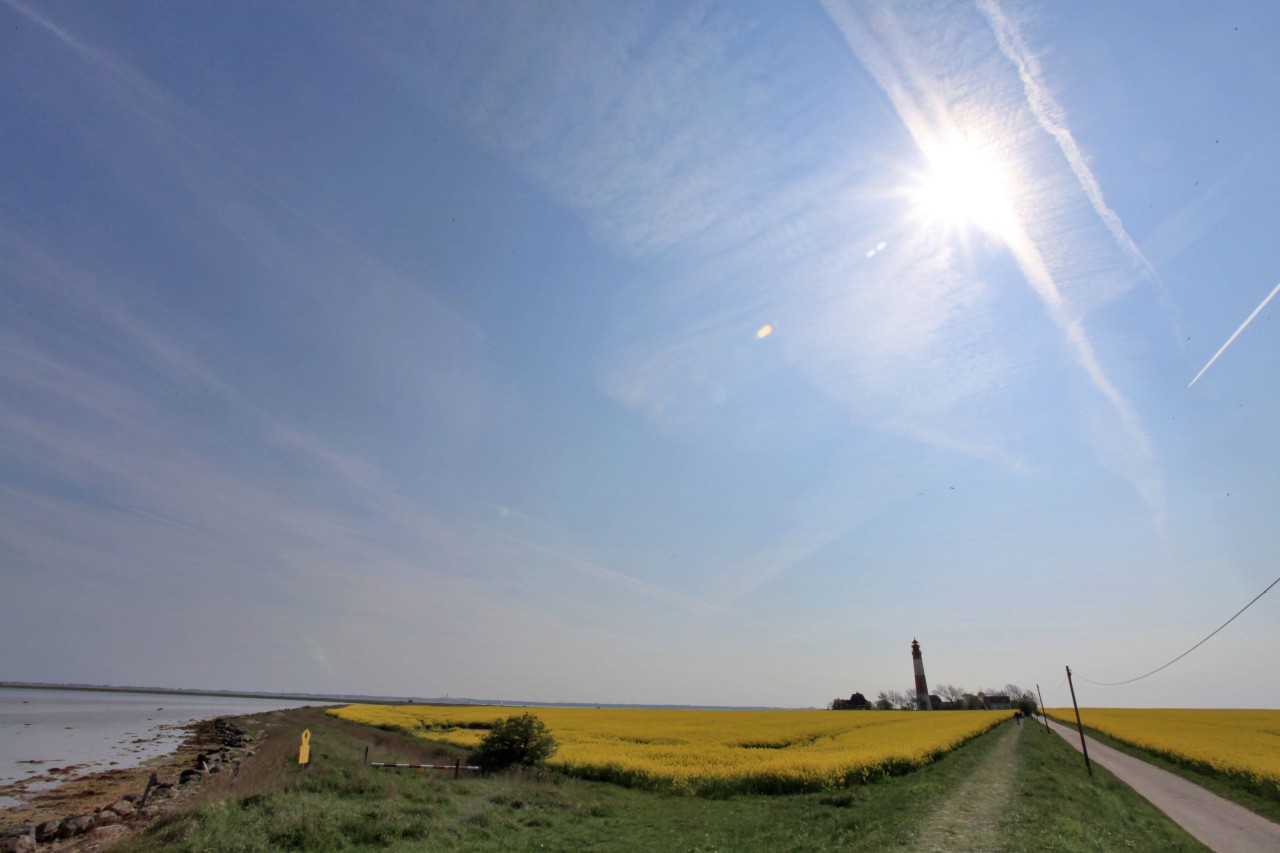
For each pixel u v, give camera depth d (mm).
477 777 28719
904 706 147500
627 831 19594
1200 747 44562
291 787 20969
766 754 37219
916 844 16906
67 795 29969
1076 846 16844
